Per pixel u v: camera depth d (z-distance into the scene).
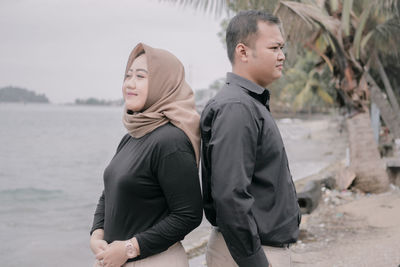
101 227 1.93
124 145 1.91
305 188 6.61
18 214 10.79
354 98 6.93
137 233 1.70
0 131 71.88
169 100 1.75
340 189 7.44
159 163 1.65
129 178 1.67
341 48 6.43
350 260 4.07
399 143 7.13
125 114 1.81
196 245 4.91
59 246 6.96
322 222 5.66
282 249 1.75
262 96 1.77
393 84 9.30
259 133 1.67
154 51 1.76
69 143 45.69
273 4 5.85
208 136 1.73
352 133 7.40
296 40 6.23
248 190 1.68
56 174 21.56
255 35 1.77
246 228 1.55
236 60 1.83
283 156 1.74
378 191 7.19
